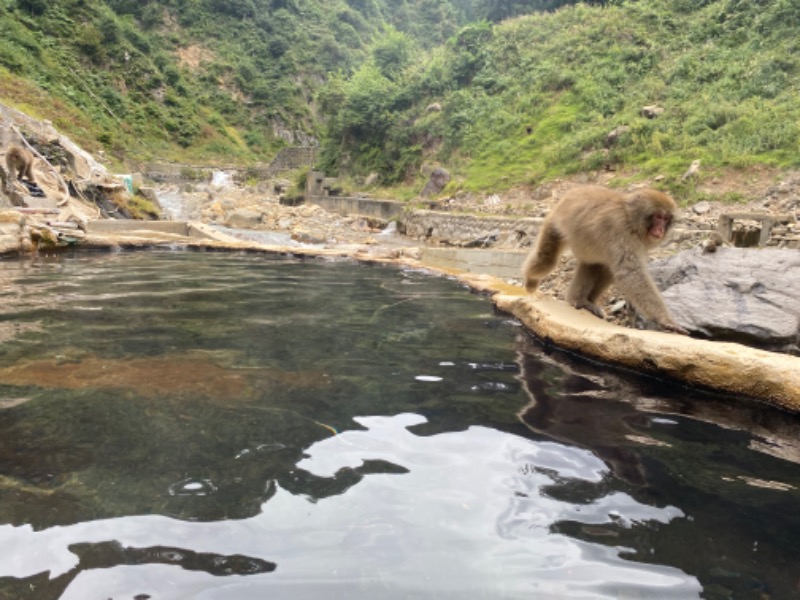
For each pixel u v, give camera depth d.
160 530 1.72
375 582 1.52
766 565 1.67
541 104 25.52
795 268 4.84
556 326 4.64
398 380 3.43
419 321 5.39
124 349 3.86
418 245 18.14
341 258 10.98
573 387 3.52
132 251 11.03
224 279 7.59
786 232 8.79
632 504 2.03
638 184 16.67
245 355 3.82
